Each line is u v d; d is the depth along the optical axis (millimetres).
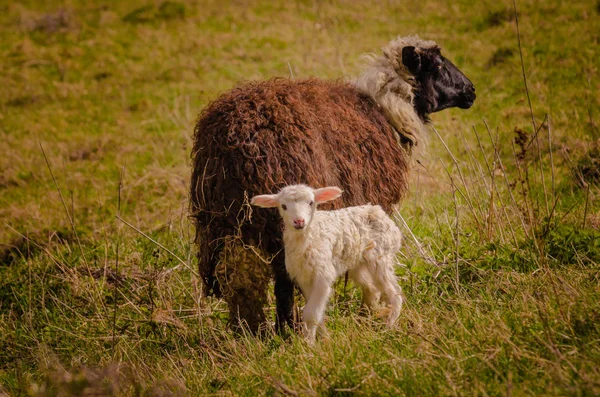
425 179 15234
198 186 9195
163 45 27625
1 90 25578
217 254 9133
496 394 6379
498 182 14672
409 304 9281
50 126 22562
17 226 16219
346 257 8719
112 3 33219
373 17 26953
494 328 7406
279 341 8727
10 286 12383
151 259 12430
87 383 7617
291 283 9156
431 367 6918
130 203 16797
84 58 27625
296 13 28812
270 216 8758
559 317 7391
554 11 23938
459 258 10164
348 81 11586
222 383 7883
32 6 34812
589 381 6070
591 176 13766
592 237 9922
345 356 7562
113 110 23234
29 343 10469
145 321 9930
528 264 9734
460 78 12211
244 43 26297
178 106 22391
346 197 9453
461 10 25875
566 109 17766
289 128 8992
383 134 10445
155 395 7324
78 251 13445
